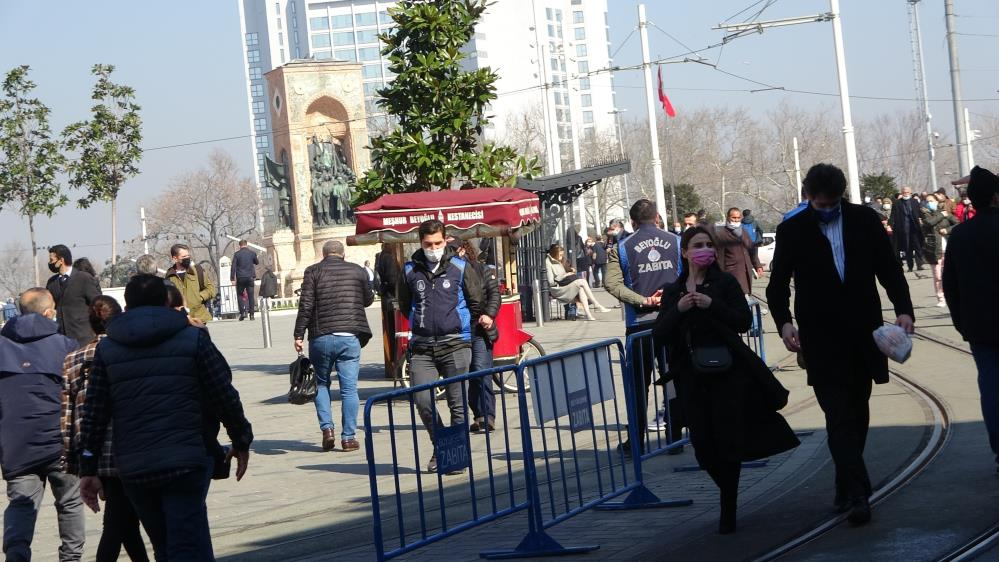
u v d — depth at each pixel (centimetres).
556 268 2850
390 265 1812
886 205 3716
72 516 791
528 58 16000
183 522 622
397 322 1744
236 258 4378
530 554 723
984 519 670
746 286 1490
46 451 775
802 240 712
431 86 1858
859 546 639
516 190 1692
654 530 754
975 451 886
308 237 5434
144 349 623
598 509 851
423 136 1892
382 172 1891
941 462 858
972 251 766
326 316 1298
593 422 809
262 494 1073
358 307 1309
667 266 1004
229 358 2625
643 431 897
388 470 1140
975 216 775
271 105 5603
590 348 815
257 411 1698
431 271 1083
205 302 1555
